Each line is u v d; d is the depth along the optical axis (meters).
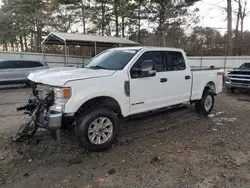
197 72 5.95
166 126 5.43
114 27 29.95
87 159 3.70
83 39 18.09
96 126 3.92
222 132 5.09
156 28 27.78
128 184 3.02
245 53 24.78
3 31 31.56
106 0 27.25
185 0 23.75
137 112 4.55
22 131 4.15
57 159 3.69
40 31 32.09
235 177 3.21
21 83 12.41
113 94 4.04
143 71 4.43
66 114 3.58
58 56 21.67
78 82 3.64
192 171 3.36
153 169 3.41
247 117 6.46
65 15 30.36
